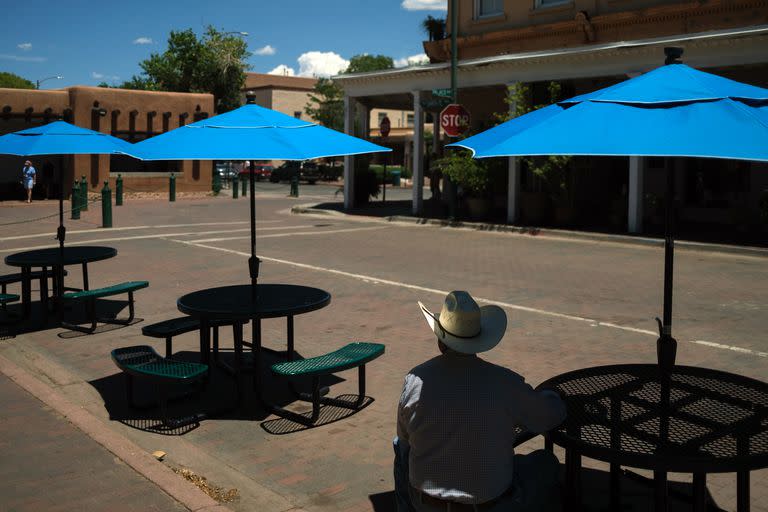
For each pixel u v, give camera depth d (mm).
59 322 8805
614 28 18641
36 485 4395
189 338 8297
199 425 5637
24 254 9195
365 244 16125
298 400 6172
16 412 5660
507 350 7582
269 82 81188
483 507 3025
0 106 29406
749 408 3803
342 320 8984
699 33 15109
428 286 11148
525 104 21219
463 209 23406
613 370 4402
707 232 16672
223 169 50781
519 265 13078
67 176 31594
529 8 20688
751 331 8305
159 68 52469
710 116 3154
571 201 18312
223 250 15148
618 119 3246
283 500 4383
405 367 7055
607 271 12375
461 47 22688
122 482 4438
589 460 4852
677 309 9461
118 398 6250
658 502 3340
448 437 3018
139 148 5383
